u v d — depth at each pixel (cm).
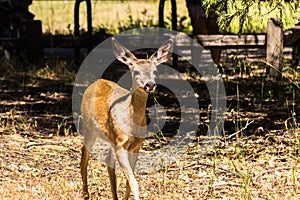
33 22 1969
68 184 1009
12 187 989
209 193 962
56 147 1198
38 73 1898
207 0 1141
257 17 1151
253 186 987
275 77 1756
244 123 1334
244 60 1950
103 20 3081
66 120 1392
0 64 1978
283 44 1802
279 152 1130
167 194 966
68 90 1711
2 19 2152
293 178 968
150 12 3222
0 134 1269
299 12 1132
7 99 1596
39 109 1495
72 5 3503
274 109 1453
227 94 1620
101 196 968
